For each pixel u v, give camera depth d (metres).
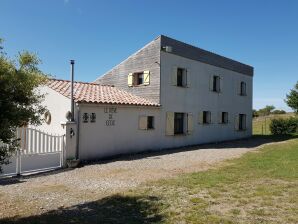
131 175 10.05
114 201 7.03
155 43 17.80
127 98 16.41
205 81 21.48
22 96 5.42
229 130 24.36
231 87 24.70
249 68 27.53
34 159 10.59
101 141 13.77
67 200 7.18
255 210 6.30
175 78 18.64
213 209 6.39
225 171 10.59
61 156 11.55
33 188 8.31
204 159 13.68
